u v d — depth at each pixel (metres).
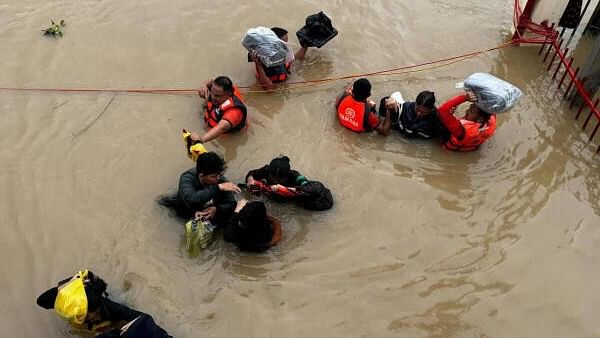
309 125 6.59
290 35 7.91
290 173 5.54
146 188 5.72
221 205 5.23
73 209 5.47
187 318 4.72
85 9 7.98
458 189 5.99
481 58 7.78
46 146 6.04
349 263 5.20
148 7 8.13
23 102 6.51
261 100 6.87
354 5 8.59
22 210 5.42
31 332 4.53
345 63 7.52
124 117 6.46
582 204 5.89
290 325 4.72
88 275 4.43
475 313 4.89
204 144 6.23
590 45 8.14
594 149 6.53
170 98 6.76
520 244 5.47
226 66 7.29
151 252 5.17
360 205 5.74
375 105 6.77
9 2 7.95
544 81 7.45
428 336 4.71
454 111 6.88
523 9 7.91
